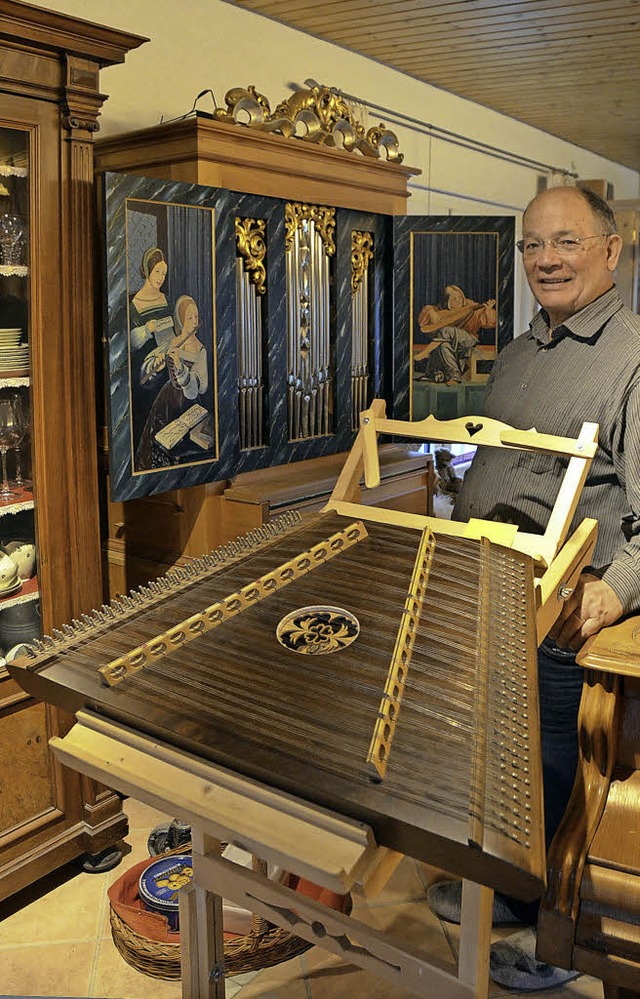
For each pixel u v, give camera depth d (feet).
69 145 7.11
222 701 3.49
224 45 11.39
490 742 3.26
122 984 6.76
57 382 7.32
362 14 11.93
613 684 4.87
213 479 9.52
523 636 4.13
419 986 4.04
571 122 20.06
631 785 4.91
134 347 8.37
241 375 10.14
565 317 7.00
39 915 7.60
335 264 11.32
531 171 20.70
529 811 2.97
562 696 7.09
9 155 6.74
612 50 13.78
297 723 3.32
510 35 12.98
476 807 2.89
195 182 9.07
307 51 12.84
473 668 3.71
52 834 7.82
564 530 5.44
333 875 2.93
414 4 11.53
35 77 6.73
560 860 4.49
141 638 3.99
